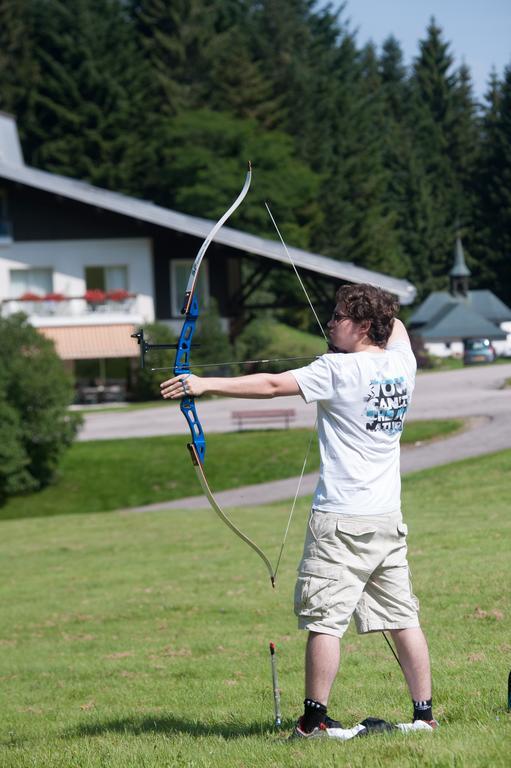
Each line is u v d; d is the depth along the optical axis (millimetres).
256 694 9320
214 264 61312
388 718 7086
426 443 37188
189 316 5703
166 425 45812
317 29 116312
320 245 96188
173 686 10328
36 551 24562
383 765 4836
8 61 89688
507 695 6883
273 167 83625
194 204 81250
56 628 15188
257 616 14266
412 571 15047
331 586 5535
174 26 97750
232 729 7168
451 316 90688
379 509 5570
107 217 60594
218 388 5535
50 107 88250
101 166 87562
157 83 93875
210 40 97562
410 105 119125
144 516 29828
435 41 120625
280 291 89250
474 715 6367
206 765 5402
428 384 54312
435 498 25875
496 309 95438
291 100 98500
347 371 5555
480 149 117875
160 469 37781
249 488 34781
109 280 61125
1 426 35719
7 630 15320
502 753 4828
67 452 40406
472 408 43250
